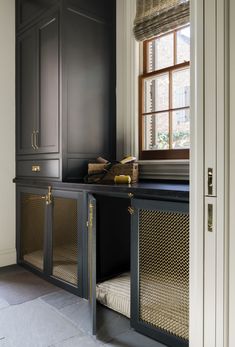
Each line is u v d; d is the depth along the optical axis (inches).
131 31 103.4
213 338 45.8
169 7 91.7
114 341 65.7
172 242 62.4
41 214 103.0
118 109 108.2
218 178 44.6
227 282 44.3
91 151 100.8
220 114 44.0
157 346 64.0
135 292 69.7
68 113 94.9
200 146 46.7
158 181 93.3
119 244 91.3
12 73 116.7
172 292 63.1
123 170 90.6
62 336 67.4
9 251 117.3
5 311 78.9
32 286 95.8
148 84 103.0
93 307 68.7
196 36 46.4
